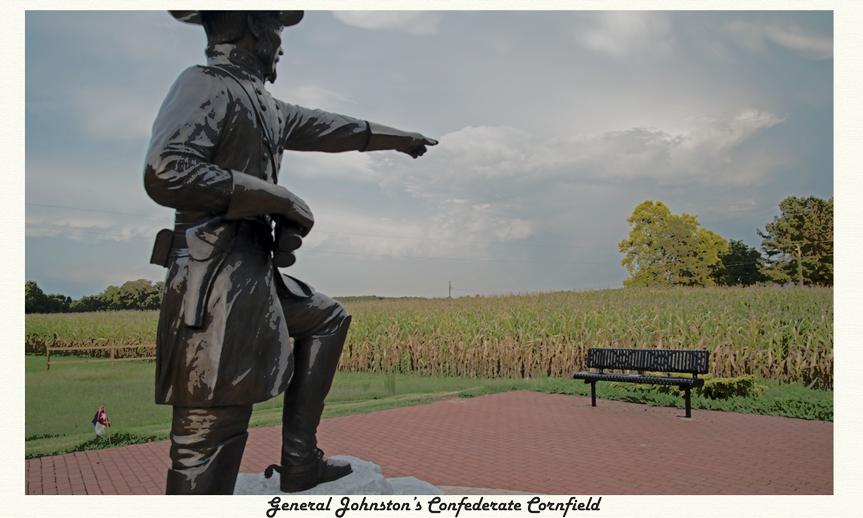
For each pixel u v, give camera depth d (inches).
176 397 86.1
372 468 128.3
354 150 122.7
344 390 429.1
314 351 114.5
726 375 430.0
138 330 786.2
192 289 85.9
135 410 358.9
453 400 378.0
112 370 577.6
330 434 264.5
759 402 337.4
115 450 243.4
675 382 309.0
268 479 120.8
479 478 187.0
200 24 99.7
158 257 92.3
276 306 96.1
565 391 406.0
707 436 255.9
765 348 424.5
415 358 556.1
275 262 97.0
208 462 86.7
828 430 269.3
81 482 191.2
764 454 219.8
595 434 261.4
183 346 86.1
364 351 579.2
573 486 176.4
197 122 83.4
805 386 402.0
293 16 103.9
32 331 815.1
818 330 410.0
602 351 359.6
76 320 847.1
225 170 83.5
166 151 79.4
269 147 97.0
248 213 86.2
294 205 92.9
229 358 87.0
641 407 344.2
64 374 541.6
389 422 295.9
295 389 114.0
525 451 226.8
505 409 338.3
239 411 90.0
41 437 281.6
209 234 87.7
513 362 507.8
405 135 126.8
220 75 90.4
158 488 183.6
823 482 180.1
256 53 98.3
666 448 231.1
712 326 466.9
